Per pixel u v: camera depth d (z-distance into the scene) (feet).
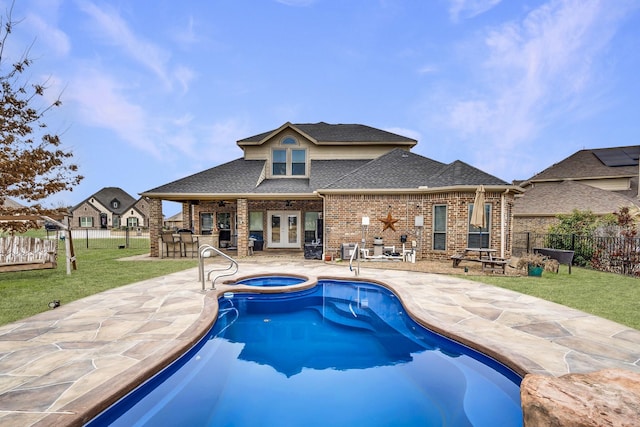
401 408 12.16
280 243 61.00
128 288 26.32
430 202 44.06
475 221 35.88
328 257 44.29
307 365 15.72
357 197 46.09
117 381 11.14
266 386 13.70
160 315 18.86
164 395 12.87
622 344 14.64
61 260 46.14
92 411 9.77
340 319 22.68
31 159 40.57
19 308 20.33
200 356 16.16
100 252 58.75
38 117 42.80
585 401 7.91
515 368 12.74
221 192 50.11
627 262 33.63
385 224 45.52
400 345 18.13
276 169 60.23
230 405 12.32
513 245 60.49
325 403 12.48
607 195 63.87
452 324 17.46
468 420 11.38
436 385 13.78
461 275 32.58
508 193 42.52
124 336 15.46
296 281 32.58
